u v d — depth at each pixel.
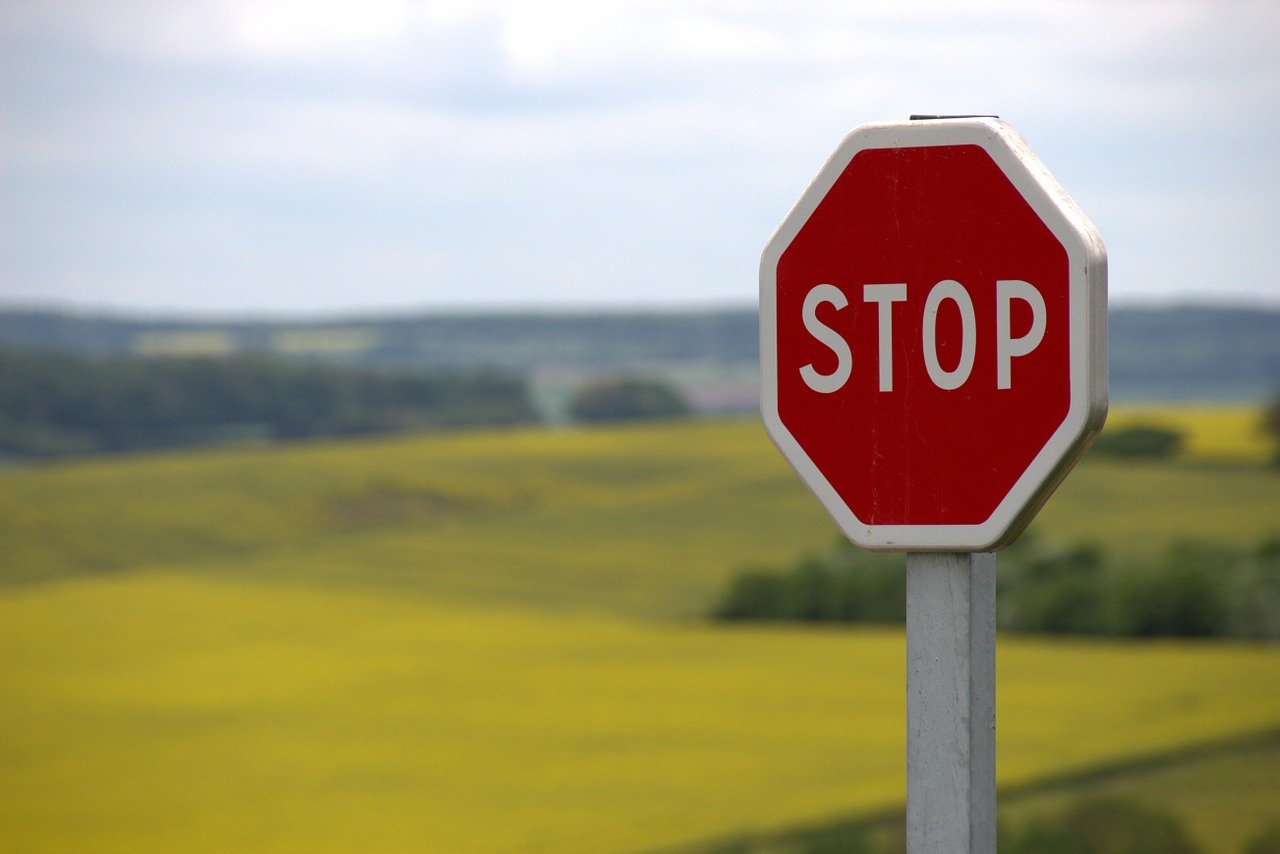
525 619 49.09
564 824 25.03
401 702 38.44
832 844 21.69
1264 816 20.08
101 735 36.38
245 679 42.53
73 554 59.41
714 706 35.19
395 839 24.83
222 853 24.33
